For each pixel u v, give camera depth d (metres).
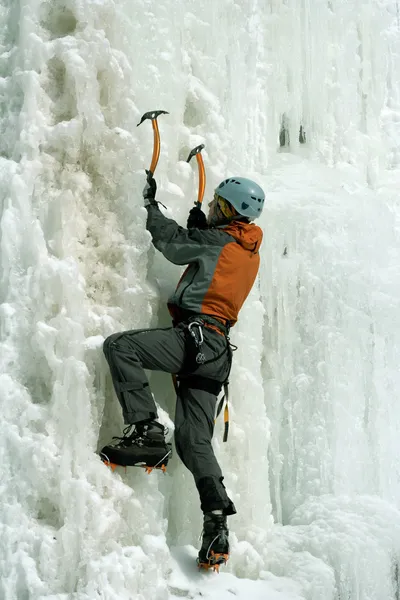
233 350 6.49
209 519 6.03
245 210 6.48
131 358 5.93
